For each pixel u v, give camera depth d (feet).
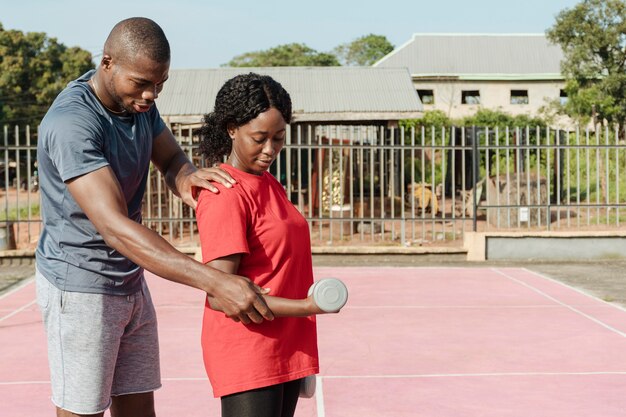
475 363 20.54
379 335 23.99
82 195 8.73
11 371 19.95
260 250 8.61
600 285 33.88
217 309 8.24
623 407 16.76
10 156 150.82
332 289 7.73
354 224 54.85
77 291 9.73
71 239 9.69
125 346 10.50
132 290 10.19
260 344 8.49
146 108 9.40
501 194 53.62
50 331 9.96
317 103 71.15
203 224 8.43
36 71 159.53
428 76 155.43
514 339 23.36
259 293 7.94
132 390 10.59
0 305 29.66
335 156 59.21
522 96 157.99
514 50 167.43
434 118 115.96
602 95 115.85
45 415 16.39
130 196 10.21
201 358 21.11
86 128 9.10
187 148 43.91
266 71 77.61
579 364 20.42
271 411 8.59
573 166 72.84
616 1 115.03
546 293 31.73
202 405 16.94
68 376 9.86
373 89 73.61
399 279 35.68
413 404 17.01
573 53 118.52
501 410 16.58
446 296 31.04
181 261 7.96
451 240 47.67
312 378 9.15
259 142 8.60
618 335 23.85
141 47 9.02
